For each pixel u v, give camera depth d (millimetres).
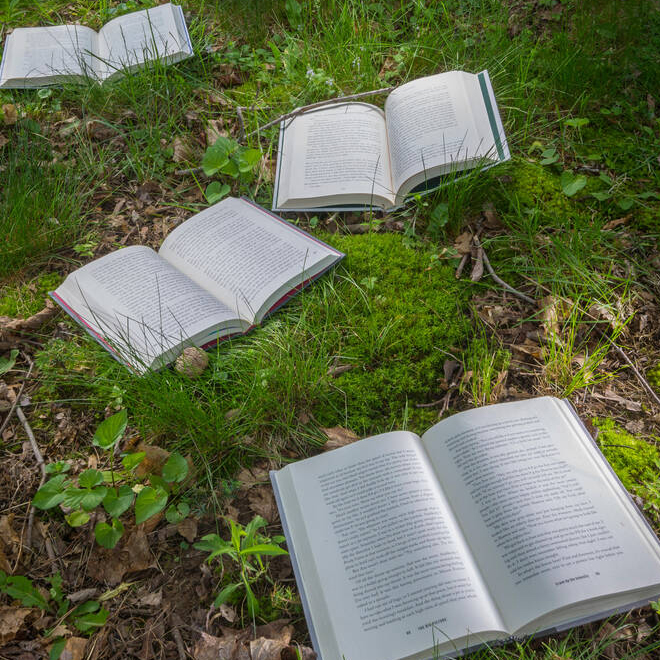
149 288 2072
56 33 3215
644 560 1370
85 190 2625
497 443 1576
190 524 1653
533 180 2512
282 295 2109
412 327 2082
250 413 1859
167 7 3268
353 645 1321
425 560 1403
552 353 1957
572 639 1412
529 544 1396
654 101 2801
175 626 1487
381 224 2416
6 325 2104
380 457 1591
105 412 1908
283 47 3227
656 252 2271
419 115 2447
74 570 1588
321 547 1473
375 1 3350
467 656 1354
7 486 1751
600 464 1550
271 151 2729
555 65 2875
